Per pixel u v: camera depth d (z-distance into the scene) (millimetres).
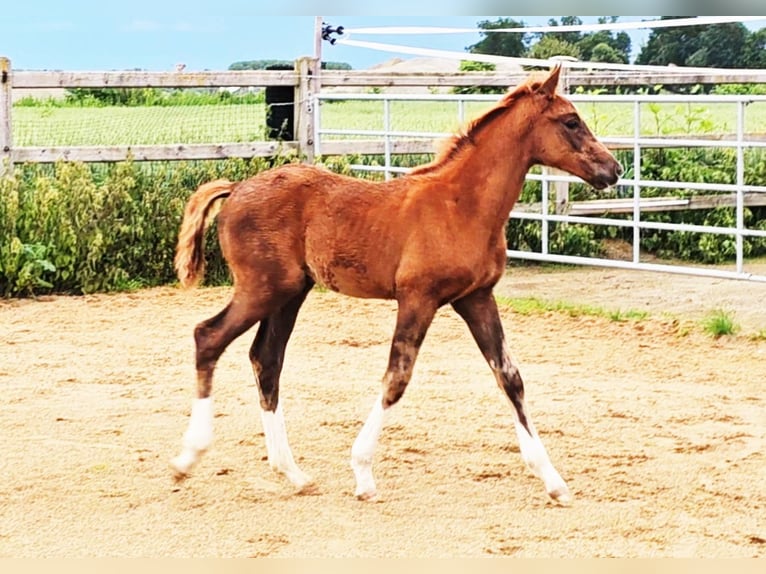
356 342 9141
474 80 13688
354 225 5465
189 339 9219
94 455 6184
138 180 11672
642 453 6227
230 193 5703
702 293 10906
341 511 5336
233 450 6301
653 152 13422
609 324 9578
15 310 10336
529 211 12430
